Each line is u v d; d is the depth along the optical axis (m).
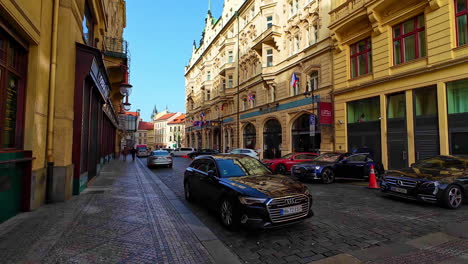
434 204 6.64
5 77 4.87
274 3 24.00
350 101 15.41
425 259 3.41
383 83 13.30
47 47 6.36
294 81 19.69
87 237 4.10
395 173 7.28
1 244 3.74
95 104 11.13
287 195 4.38
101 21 12.09
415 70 11.62
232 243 4.05
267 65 24.44
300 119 20.61
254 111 27.16
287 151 21.28
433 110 11.22
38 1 5.79
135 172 14.92
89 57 7.68
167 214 5.68
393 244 3.95
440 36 10.83
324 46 17.69
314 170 10.55
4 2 4.22
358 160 10.91
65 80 6.79
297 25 20.86
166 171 16.52
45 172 6.36
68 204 6.32
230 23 34.66
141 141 103.62
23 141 5.55
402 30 12.74
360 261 3.37
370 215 5.59
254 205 4.18
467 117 10.00
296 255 3.58
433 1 10.87
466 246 3.84
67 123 6.81
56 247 3.67
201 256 3.52
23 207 5.52
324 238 4.23
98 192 8.06
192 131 52.66
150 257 3.45
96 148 11.84
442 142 10.64
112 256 3.44
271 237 4.30
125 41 15.16
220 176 5.40
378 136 13.59
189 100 56.78
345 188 9.38
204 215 5.68
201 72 48.38
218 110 39.03
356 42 15.36
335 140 16.28
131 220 5.11
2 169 4.69
